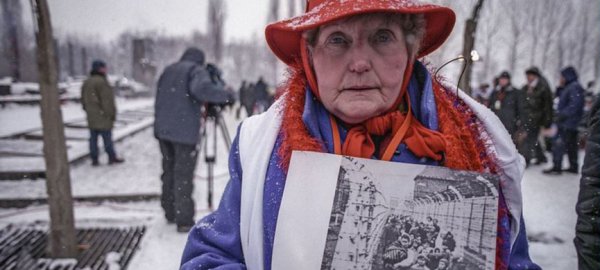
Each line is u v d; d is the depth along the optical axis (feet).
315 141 3.21
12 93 64.34
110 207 16.39
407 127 3.27
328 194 2.96
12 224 14.26
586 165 6.65
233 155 3.76
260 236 3.20
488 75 67.41
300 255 2.91
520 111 23.54
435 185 2.90
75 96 74.49
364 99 3.11
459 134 3.19
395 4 3.02
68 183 11.46
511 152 3.30
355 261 2.84
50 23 10.41
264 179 3.31
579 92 23.48
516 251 3.45
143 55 120.67
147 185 19.45
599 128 6.50
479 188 2.87
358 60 3.08
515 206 3.27
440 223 2.84
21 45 79.87
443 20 3.67
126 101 102.32
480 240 2.80
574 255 12.55
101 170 23.35
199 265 3.29
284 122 3.39
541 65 81.56
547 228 14.96
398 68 3.18
